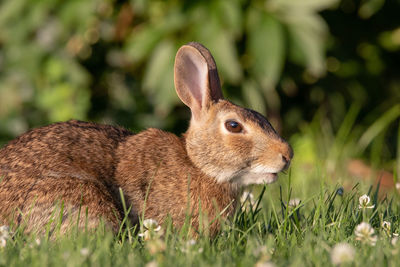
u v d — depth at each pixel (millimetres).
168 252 6184
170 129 14359
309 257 6074
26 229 7320
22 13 12961
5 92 13898
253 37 11852
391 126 15289
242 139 7785
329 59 14484
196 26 11891
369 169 12977
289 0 12117
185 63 8344
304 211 8688
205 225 7578
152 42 12203
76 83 13664
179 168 7930
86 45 13898
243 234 7102
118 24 13852
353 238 6926
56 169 7598
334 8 14227
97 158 7953
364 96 14961
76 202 7348
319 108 14812
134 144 8180
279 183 10484
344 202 8453
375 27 14852
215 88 8562
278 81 13727
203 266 5688
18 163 7691
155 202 7824
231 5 11859
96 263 5738
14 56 13500
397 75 15422
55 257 5973
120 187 7898
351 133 14719
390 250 6203
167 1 13328
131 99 14406
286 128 14586
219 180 7863
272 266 5496
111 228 7422
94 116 14414
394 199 9422
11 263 5836
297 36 11945
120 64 14250
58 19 12969
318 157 12914
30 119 14172
